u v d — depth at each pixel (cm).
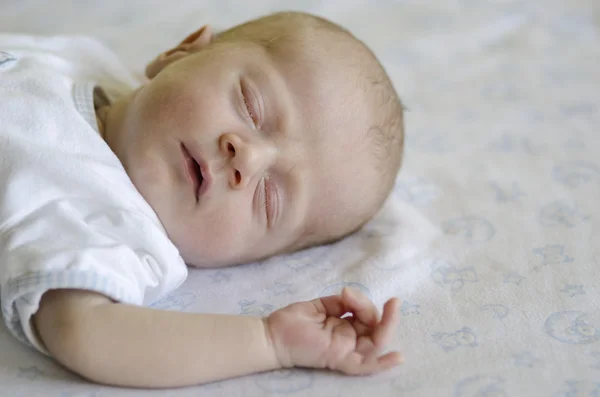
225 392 93
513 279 122
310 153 122
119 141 120
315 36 130
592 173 158
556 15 241
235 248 120
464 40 225
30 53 133
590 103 191
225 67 121
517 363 101
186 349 90
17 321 92
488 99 194
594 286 120
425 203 148
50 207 100
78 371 90
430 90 198
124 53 190
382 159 133
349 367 97
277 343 95
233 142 112
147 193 114
